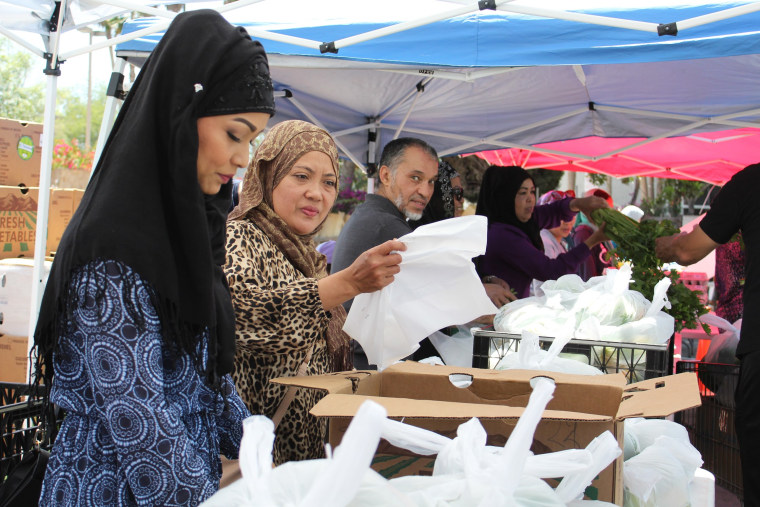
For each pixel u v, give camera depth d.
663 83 4.51
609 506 1.27
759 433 2.74
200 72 1.29
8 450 1.96
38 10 3.24
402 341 1.78
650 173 8.12
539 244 4.53
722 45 2.68
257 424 1.02
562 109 5.19
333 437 1.44
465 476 1.07
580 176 17.80
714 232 3.18
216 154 1.35
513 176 4.34
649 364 2.31
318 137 2.08
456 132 5.57
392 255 1.77
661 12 2.76
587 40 2.85
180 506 1.18
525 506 1.04
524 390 1.71
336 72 4.12
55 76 3.34
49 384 1.30
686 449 1.81
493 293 3.35
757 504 2.74
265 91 1.38
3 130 4.84
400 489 1.07
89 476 1.22
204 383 1.39
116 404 1.16
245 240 1.91
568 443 1.37
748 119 5.10
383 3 3.20
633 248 3.71
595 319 2.46
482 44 2.95
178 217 1.28
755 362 2.75
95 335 1.17
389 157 3.25
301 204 2.05
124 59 3.24
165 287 1.22
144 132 1.27
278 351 1.81
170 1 3.27
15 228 4.84
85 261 1.19
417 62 3.01
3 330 4.25
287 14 3.23
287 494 0.92
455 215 4.27
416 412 1.30
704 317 3.69
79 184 17.50
